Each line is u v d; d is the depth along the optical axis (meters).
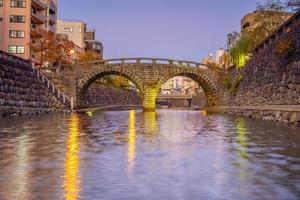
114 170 9.98
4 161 11.30
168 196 7.44
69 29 130.38
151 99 77.50
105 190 7.85
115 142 16.56
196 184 8.42
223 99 75.81
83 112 62.56
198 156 12.49
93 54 108.62
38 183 8.41
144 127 26.83
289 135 20.11
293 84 33.53
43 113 50.75
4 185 8.22
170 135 20.30
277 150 14.08
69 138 18.16
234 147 14.95
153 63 77.50
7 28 79.81
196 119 40.41
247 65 57.12
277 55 39.25
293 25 35.00
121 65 76.69
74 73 73.38
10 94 41.25
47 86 57.50
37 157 12.10
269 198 7.29
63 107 59.88
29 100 47.09
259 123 31.34
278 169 10.21
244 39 66.88
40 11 90.75
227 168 10.34
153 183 8.50
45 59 82.69
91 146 15.02
